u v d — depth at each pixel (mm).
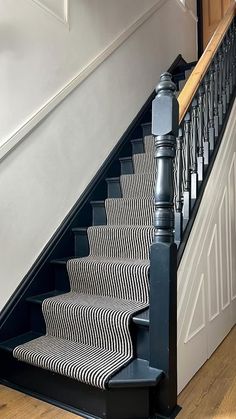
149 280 1527
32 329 1869
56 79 2145
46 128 2059
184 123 1733
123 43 2869
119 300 1750
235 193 2434
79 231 2197
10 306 1785
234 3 2533
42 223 2018
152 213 2205
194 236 1762
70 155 2254
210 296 1951
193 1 4301
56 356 1521
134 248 1992
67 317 1702
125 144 2873
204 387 1590
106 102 2639
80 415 1422
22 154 1895
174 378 1417
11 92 1835
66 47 2238
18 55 1884
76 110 2316
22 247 1882
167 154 1420
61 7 2221
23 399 1543
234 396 1513
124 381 1326
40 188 2010
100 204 2398
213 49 2047
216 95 2205
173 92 1461
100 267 1836
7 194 1805
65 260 2029
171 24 3713
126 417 1380
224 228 2213
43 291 1980
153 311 1415
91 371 1385
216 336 2039
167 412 1377
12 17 1858
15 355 1611
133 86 3004
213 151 2115
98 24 2566
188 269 1661
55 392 1522
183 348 1583
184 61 3963
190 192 1790
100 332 1596
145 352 1495
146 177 2461
